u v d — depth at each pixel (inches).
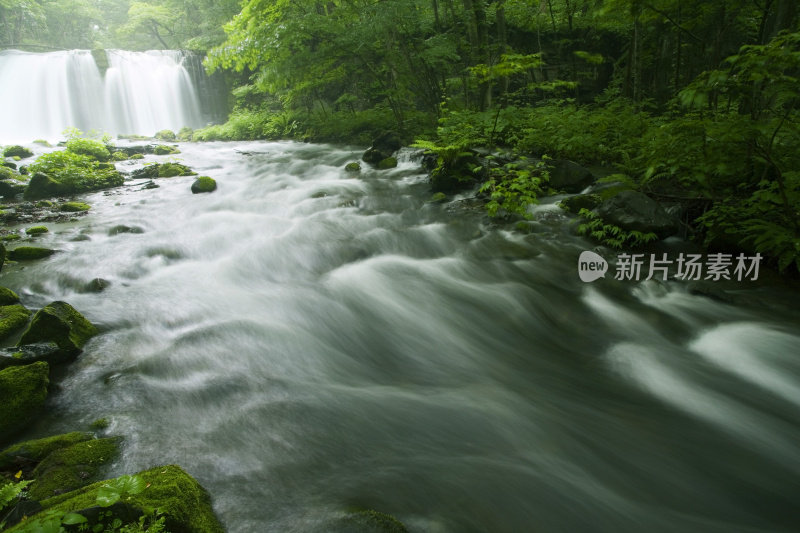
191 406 140.5
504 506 108.7
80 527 77.7
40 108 954.1
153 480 95.4
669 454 131.0
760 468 127.3
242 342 176.7
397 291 228.5
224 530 96.8
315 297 219.3
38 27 1668.3
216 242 291.6
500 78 566.6
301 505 104.9
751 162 251.1
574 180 357.7
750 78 200.5
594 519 107.4
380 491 110.7
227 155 671.1
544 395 156.2
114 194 428.5
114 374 154.3
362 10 563.2
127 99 1052.5
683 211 281.7
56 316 165.3
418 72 600.7
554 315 209.3
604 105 655.8
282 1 558.9
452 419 140.6
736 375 166.6
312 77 641.0
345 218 335.6
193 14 1418.6
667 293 220.8
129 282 232.2
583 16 715.4
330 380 160.4
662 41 632.4
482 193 364.8
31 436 127.2
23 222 334.6
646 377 166.2
